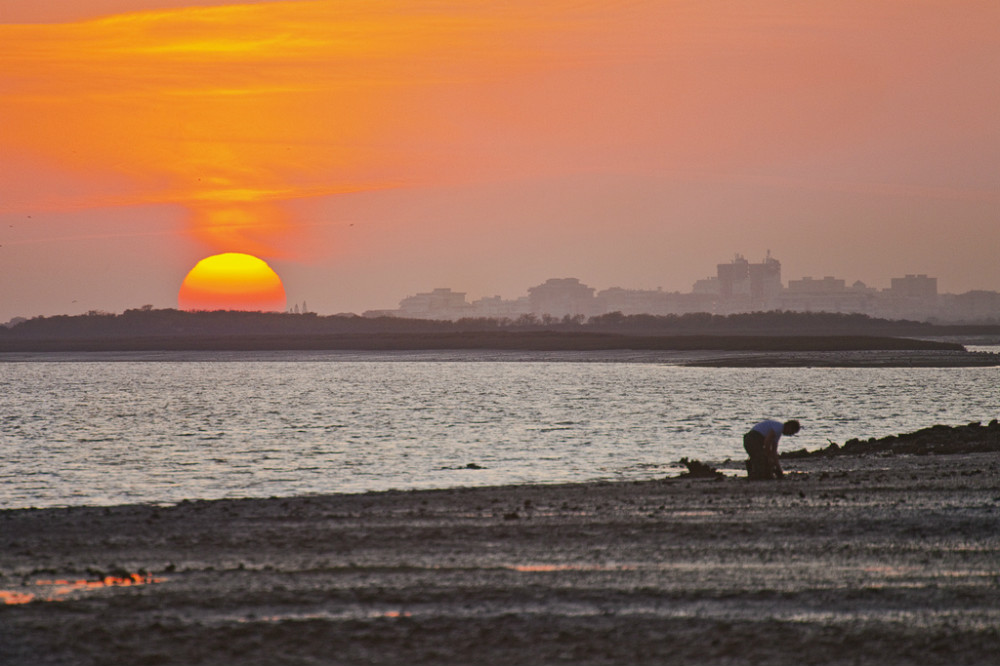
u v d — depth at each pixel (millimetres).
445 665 34188
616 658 34625
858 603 41031
